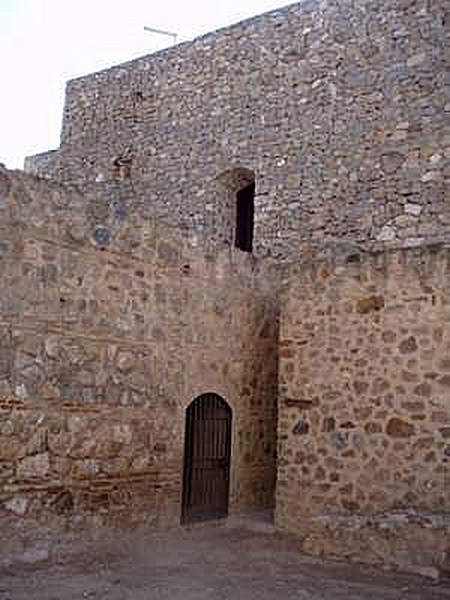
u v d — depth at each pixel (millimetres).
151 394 8141
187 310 8781
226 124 14148
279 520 8570
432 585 6312
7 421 6441
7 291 6523
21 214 6723
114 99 16516
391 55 12062
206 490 9148
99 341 7496
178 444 8492
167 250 8523
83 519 7172
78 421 7176
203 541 8031
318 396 8492
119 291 7793
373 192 11852
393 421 7848
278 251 12820
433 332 7734
